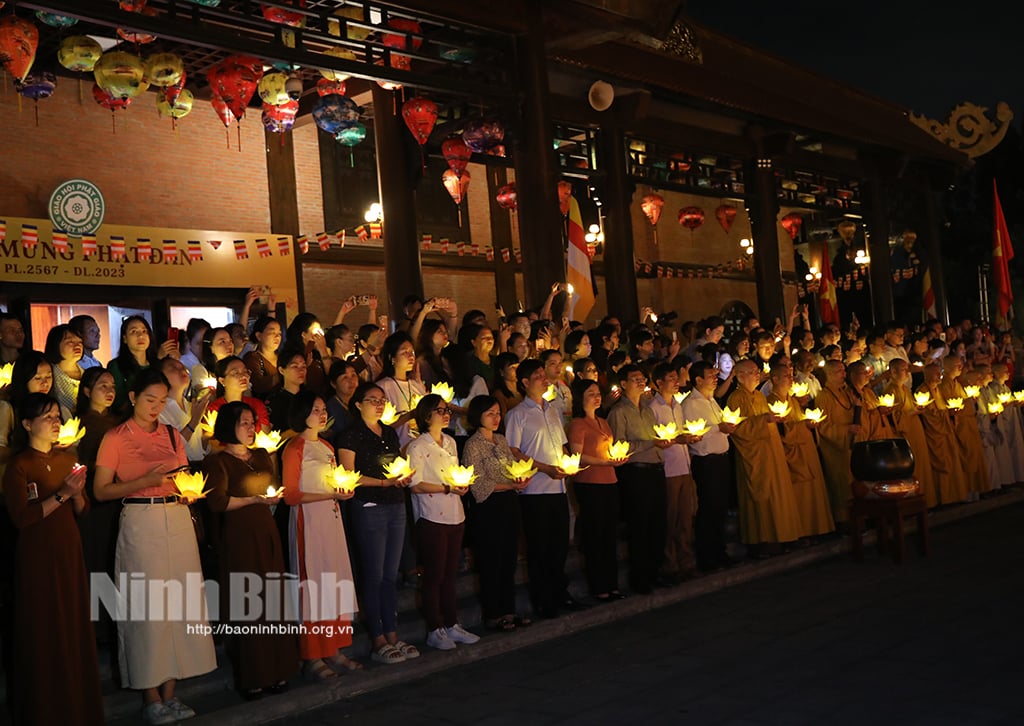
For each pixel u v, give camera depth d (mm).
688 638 7102
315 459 6367
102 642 6297
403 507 6801
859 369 10688
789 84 16812
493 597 7297
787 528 9344
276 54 8766
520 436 7648
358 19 10664
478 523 7316
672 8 11445
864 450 9453
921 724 5070
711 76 15047
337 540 6406
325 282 16438
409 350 7707
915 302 29750
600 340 10109
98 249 13344
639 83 13828
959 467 11844
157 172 14367
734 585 8828
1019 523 11172
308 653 6203
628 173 14438
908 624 7066
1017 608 7328
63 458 5547
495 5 10609
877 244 18812
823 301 23609
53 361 6703
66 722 5234
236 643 6000
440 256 18156
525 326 9289
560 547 7637
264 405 7180
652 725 5324
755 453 9430
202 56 12266
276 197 15641
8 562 6102
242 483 6031
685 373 9867
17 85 9211
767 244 16266
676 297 23734
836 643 6688
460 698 6051
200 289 14469
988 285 28688
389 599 6723
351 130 10273
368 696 6203
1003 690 5512
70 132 13547
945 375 12062
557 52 12594
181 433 6625
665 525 8367
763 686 5863
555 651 6996
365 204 16844
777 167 16812
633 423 8289
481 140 10711
